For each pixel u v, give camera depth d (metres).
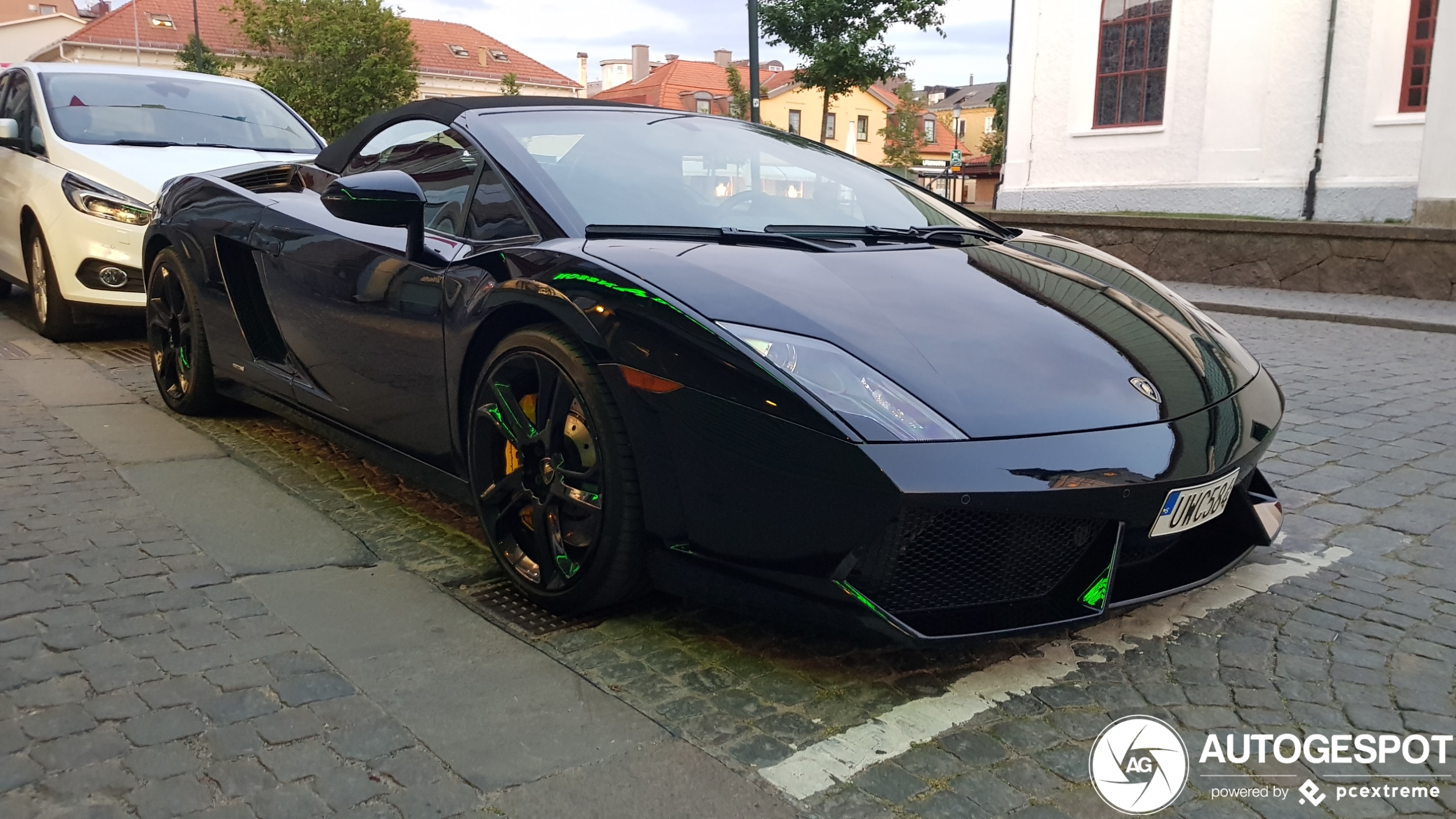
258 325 3.37
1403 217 10.17
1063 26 12.98
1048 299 2.31
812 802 1.59
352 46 36.62
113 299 4.83
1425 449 3.60
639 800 1.58
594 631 2.17
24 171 5.18
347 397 2.89
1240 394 2.23
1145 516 1.91
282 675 1.93
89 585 2.30
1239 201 11.43
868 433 1.78
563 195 2.46
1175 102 11.93
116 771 1.62
